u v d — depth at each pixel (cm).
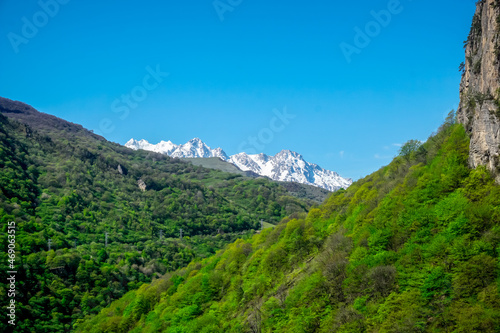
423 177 8544
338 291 7488
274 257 10325
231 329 8944
